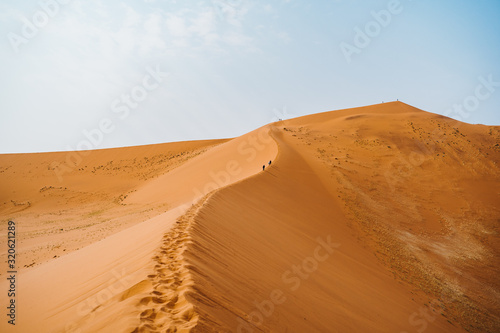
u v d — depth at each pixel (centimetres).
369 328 870
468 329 1295
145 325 396
